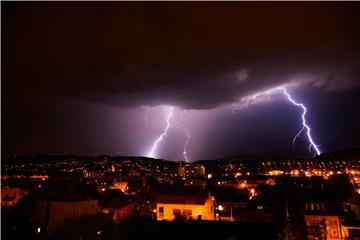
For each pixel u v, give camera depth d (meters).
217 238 16.30
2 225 25.20
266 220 31.22
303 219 25.36
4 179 55.34
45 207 28.69
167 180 75.88
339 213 30.77
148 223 18.11
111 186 62.31
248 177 67.06
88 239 25.20
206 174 94.25
